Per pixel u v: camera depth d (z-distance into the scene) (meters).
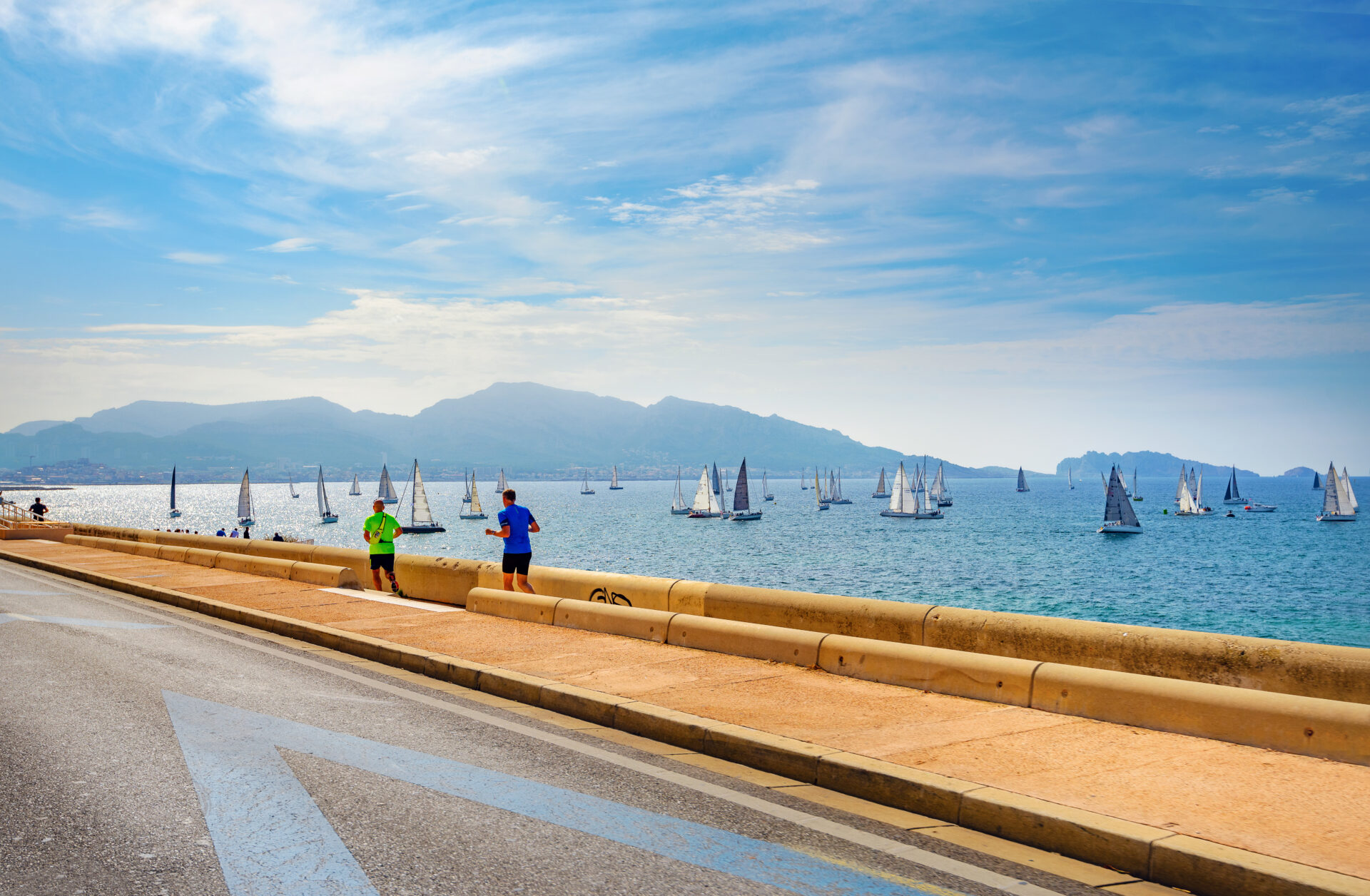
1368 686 6.64
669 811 5.28
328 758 6.26
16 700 7.99
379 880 4.24
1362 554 92.62
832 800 5.58
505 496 14.31
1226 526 143.88
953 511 199.12
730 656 9.77
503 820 5.07
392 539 16.69
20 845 4.64
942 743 6.28
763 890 4.18
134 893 4.08
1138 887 4.35
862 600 10.12
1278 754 6.05
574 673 8.80
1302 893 3.99
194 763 6.08
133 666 9.69
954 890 4.23
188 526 166.12
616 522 165.50
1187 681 6.80
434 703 8.18
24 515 36.97
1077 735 6.52
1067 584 67.62
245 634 12.30
